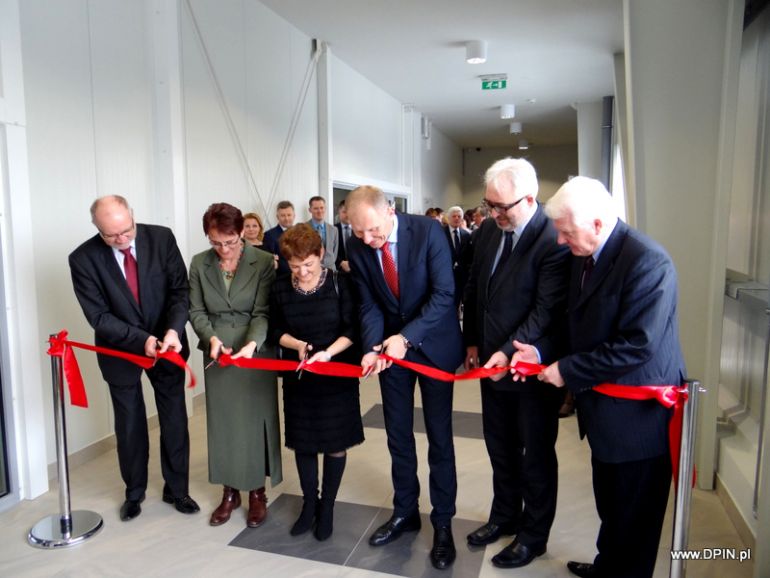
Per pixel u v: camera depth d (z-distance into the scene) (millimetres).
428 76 7590
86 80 3207
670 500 2742
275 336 2363
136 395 2574
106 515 2633
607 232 1691
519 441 2289
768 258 2861
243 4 4742
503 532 2375
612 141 8703
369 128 7867
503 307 2076
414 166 10000
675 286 1654
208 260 2488
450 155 13484
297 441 2312
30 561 2283
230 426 2449
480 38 6070
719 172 2824
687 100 2928
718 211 2820
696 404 1622
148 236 2510
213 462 2506
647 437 1714
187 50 4035
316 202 5414
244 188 4809
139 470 2617
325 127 6211
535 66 7152
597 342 1734
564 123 11273
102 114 3322
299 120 5801
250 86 4871
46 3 2949
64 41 3061
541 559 2240
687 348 2949
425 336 2129
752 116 3143
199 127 4184
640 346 1608
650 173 3020
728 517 2576
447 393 2221
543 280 1975
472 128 11938
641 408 1703
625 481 1784
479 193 15156
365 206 1924
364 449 3359
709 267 2914
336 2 5051
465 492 2818
